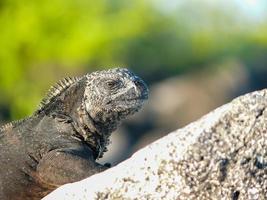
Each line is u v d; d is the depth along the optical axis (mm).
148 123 72500
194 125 13234
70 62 56656
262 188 12820
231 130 13039
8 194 16172
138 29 65000
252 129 13008
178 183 12922
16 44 55562
